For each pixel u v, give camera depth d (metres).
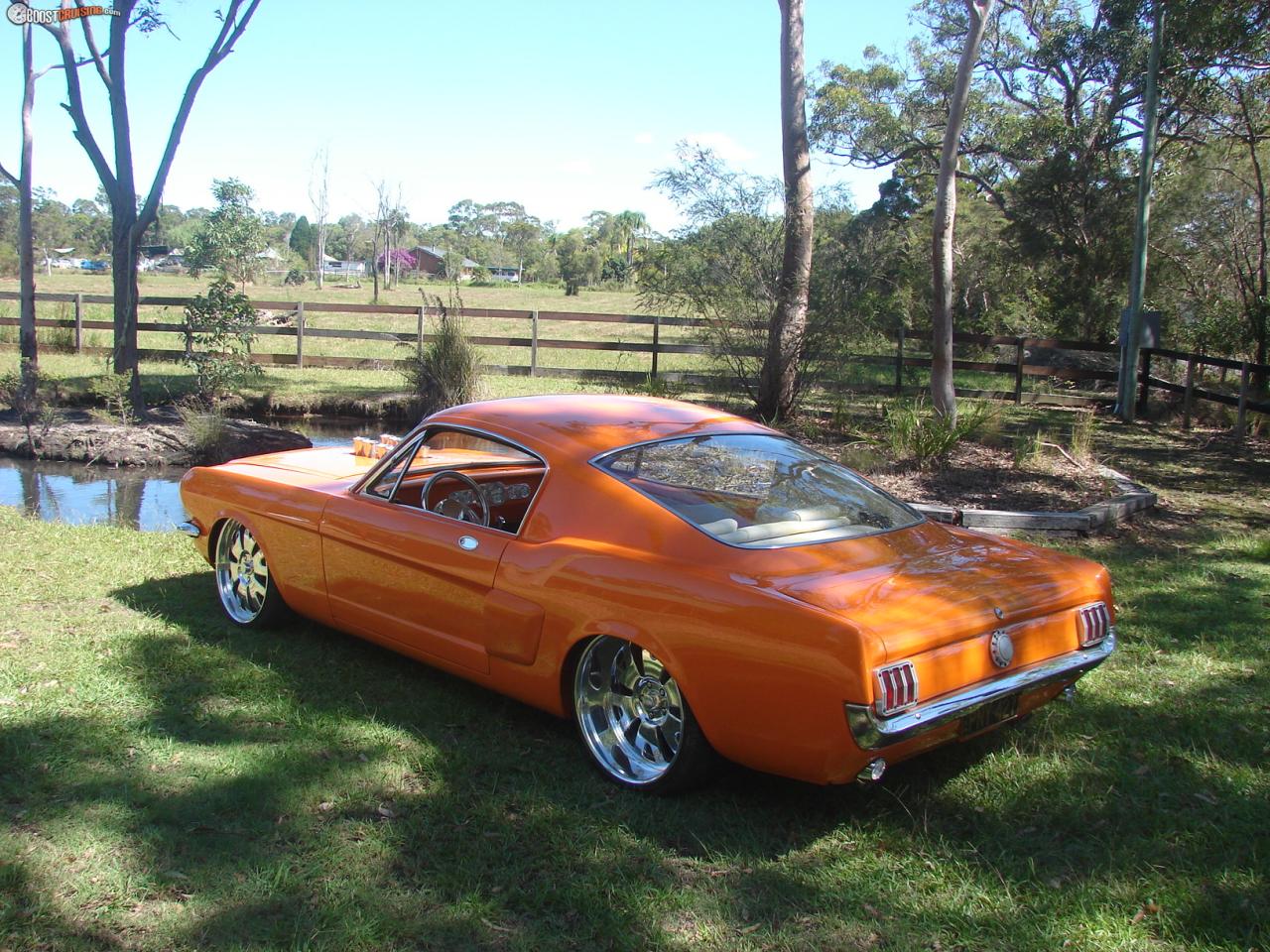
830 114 31.12
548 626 3.80
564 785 3.71
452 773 3.78
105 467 11.99
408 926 2.82
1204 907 2.92
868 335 14.28
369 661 4.95
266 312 33.78
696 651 3.34
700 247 13.67
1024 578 3.65
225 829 3.31
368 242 88.62
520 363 21.52
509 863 3.17
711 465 4.07
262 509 5.16
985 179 31.14
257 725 4.16
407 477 4.72
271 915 2.87
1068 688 3.90
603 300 57.53
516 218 122.50
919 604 3.26
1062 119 27.91
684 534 3.64
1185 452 12.66
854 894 3.02
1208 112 22.28
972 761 3.95
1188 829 3.40
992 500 9.03
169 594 5.97
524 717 4.32
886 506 4.23
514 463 4.98
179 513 9.57
